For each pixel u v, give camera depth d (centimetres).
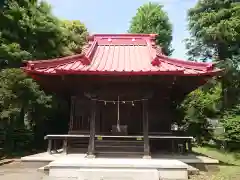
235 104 2005
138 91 1122
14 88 1378
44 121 1997
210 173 964
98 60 1217
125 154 1127
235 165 1152
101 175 820
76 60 1163
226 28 1889
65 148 1191
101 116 1268
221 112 2062
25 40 1716
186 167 860
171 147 1265
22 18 1645
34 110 1684
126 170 838
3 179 862
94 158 1038
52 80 1126
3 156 1377
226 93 2103
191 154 1189
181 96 1507
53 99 1730
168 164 870
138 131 1257
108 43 1478
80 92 1231
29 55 1605
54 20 1902
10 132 1602
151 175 820
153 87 1124
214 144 2086
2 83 1351
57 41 1912
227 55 2103
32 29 1681
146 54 1342
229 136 1692
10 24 1620
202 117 2100
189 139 1165
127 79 1073
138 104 1280
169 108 1270
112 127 1170
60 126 2114
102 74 1016
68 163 870
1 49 1501
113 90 1125
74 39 2255
